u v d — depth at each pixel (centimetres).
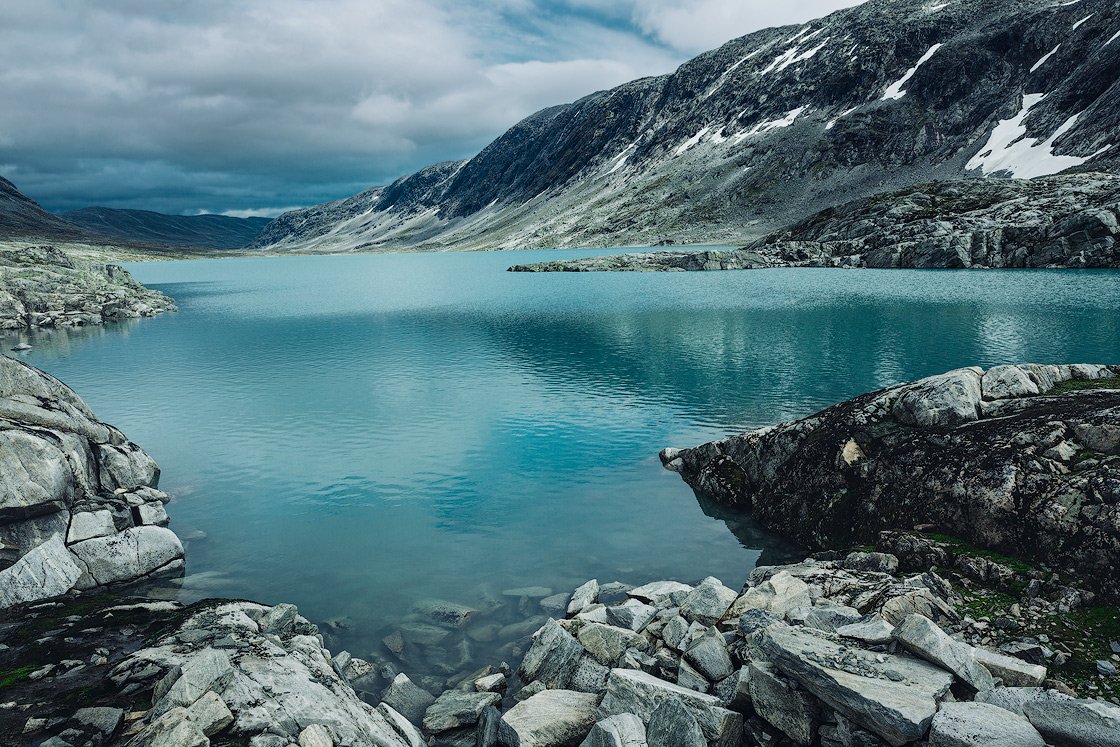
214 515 2317
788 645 1101
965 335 5166
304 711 1054
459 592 1766
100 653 1293
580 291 10675
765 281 10819
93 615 1497
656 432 3181
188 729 959
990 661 1076
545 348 5544
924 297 7600
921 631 1067
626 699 1149
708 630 1298
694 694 1116
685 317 7094
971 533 1539
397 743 1077
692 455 2652
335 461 2875
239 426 3422
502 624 1605
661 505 2356
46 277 8800
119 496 2220
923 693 964
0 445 1823
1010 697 959
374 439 3173
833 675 1005
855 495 1905
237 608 1509
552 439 3116
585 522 2225
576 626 1487
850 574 1502
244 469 2786
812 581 1495
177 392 4222
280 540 2114
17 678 1195
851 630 1152
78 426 2222
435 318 7812
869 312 6725
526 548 2038
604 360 4941
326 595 1758
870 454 1952
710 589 1439
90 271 10269
